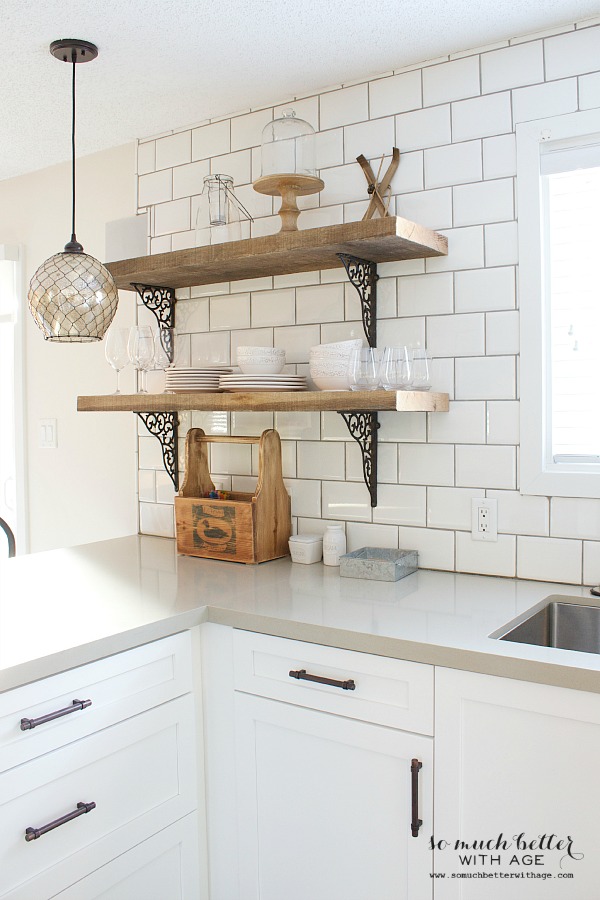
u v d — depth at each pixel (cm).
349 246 197
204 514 237
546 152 196
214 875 189
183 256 224
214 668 184
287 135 212
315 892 172
